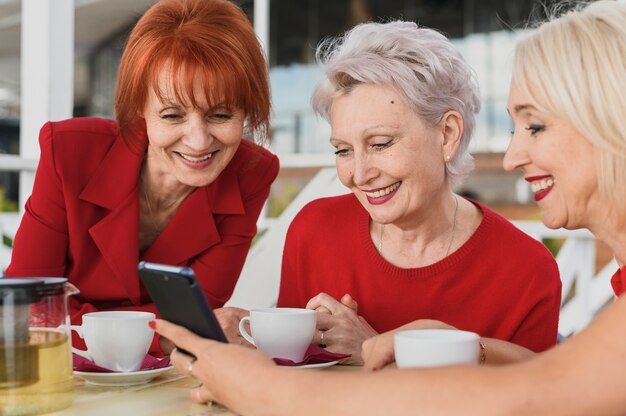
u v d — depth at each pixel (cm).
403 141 148
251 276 284
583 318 347
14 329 95
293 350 125
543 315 161
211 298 179
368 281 168
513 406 83
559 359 86
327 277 174
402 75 145
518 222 335
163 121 151
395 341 100
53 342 98
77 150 167
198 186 167
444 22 851
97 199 166
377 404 87
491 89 812
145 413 100
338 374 92
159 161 168
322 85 152
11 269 166
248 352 99
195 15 149
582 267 347
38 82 284
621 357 84
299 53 926
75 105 804
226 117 153
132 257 169
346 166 154
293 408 90
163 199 177
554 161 106
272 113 165
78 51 758
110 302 176
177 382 119
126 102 153
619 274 118
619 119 98
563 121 104
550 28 108
